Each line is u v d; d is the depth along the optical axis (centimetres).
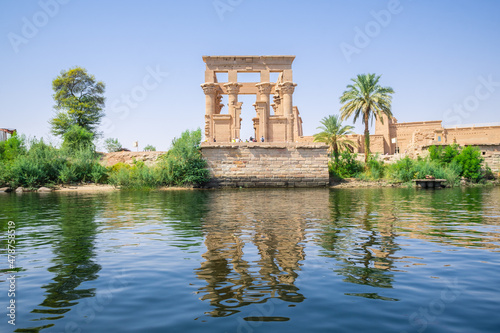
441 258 743
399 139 6300
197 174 3619
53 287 583
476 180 4341
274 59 4191
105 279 620
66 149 4100
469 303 504
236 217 1371
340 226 1143
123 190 3438
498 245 866
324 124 4612
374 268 671
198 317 463
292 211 1564
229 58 4188
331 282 593
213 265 697
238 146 3725
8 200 2300
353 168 4397
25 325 443
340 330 424
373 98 4188
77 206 1862
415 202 2005
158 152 4325
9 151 4172
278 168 3741
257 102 4084
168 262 722
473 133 5647
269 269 666
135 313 477
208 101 4166
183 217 1385
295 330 424
